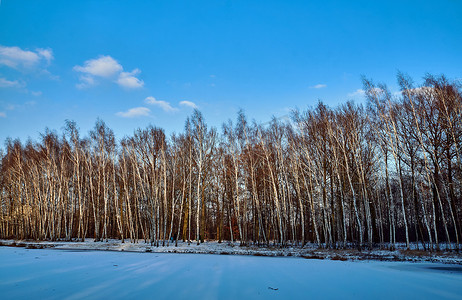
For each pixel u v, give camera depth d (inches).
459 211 1317.7
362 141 1273.4
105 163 1681.8
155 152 1430.9
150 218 1445.6
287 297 395.2
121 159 1633.9
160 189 1397.6
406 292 439.2
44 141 1781.5
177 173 1653.5
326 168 1336.1
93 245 1360.7
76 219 2010.3
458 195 1232.8
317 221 1563.7
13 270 582.2
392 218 1131.3
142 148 1427.2
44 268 611.2
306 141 1330.0
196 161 1561.3
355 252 1047.6
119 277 513.7
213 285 456.4
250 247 1293.1
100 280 485.4
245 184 1454.2
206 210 2063.2
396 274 603.5
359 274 594.9
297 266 704.4
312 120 1314.0
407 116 1148.5
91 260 768.9
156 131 1451.8
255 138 1501.0
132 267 640.4
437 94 1100.5
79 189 1647.4
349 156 1323.8
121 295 391.2
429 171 1127.6
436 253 962.1
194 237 1909.4
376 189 1295.5
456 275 597.9
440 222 1496.1
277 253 1076.5
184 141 1610.5
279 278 527.8
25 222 1787.6
